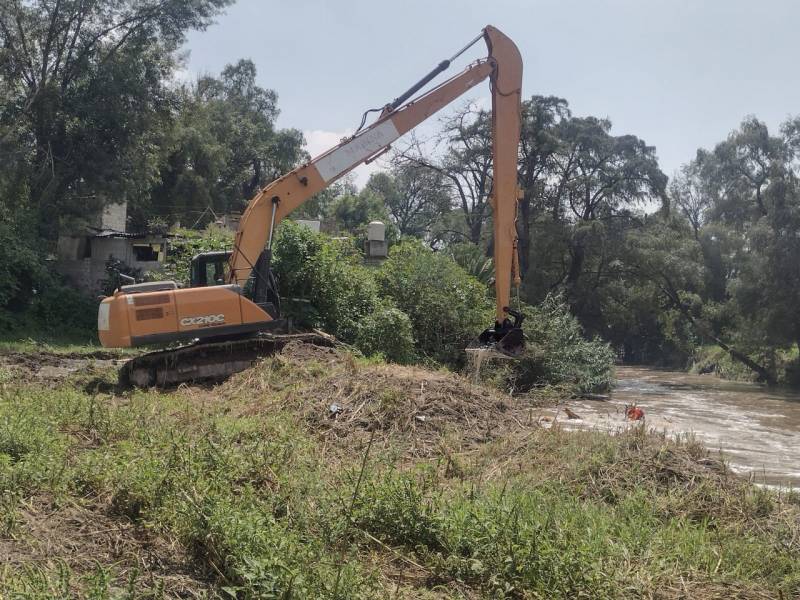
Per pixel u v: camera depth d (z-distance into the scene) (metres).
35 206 29.89
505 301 13.82
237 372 14.31
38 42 31.03
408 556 5.79
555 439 9.61
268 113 67.31
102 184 31.03
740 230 44.34
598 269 49.91
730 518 7.29
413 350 20.59
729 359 45.28
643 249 47.00
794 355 40.00
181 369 14.01
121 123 31.17
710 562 6.04
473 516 6.00
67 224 31.73
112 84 30.64
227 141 57.38
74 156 31.47
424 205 72.50
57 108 30.62
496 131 14.54
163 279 21.52
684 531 6.64
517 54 14.85
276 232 19.36
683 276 46.81
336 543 5.73
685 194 65.69
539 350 20.53
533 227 49.50
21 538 5.24
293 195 15.33
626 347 65.38
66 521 5.68
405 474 7.12
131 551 5.31
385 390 10.96
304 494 6.53
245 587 4.61
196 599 4.77
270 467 7.04
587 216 50.28
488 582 5.34
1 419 7.60
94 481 6.36
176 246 22.84
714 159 45.47
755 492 7.89
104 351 21.08
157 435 7.82
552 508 6.55
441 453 9.41
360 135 15.53
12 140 29.23
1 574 4.61
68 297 28.62
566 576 5.24
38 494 6.09
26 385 12.05
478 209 50.34
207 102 57.12
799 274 36.81
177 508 5.64
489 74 14.97
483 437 10.37
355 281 20.31
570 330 22.64
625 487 7.90
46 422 8.06
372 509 6.25
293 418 10.24
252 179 62.12
